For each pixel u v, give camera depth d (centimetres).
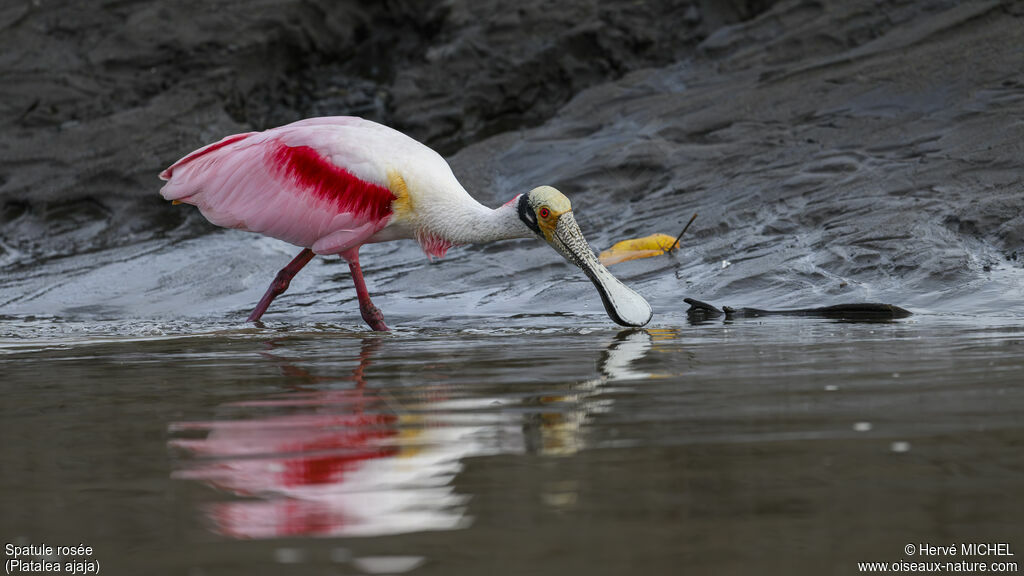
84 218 1928
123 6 2312
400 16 2369
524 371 777
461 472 478
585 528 394
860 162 1556
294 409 639
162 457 519
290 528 403
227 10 2288
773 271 1299
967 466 465
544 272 1431
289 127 1238
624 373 754
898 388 655
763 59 1964
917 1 1927
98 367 860
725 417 580
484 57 2177
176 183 1229
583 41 2161
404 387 716
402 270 1510
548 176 1769
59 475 489
